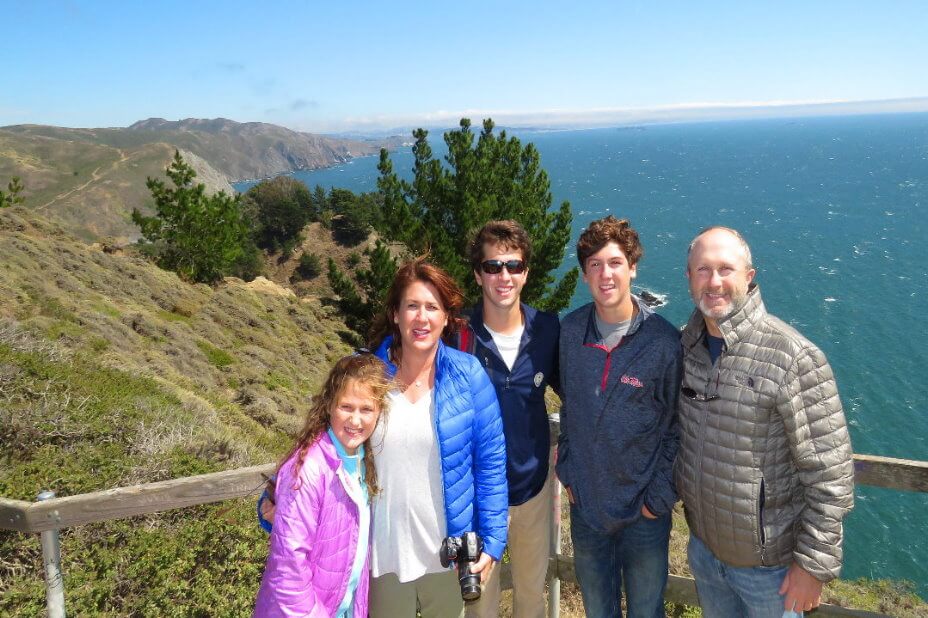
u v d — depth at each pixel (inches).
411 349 110.0
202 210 1482.5
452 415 109.0
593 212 5989.2
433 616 115.9
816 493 97.7
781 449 101.9
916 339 2159.2
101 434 299.9
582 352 121.1
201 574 182.9
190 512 213.2
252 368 836.6
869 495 1210.0
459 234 674.8
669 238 4441.4
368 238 3058.6
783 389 98.0
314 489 96.9
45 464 253.1
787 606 103.8
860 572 1032.8
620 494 119.9
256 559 198.1
